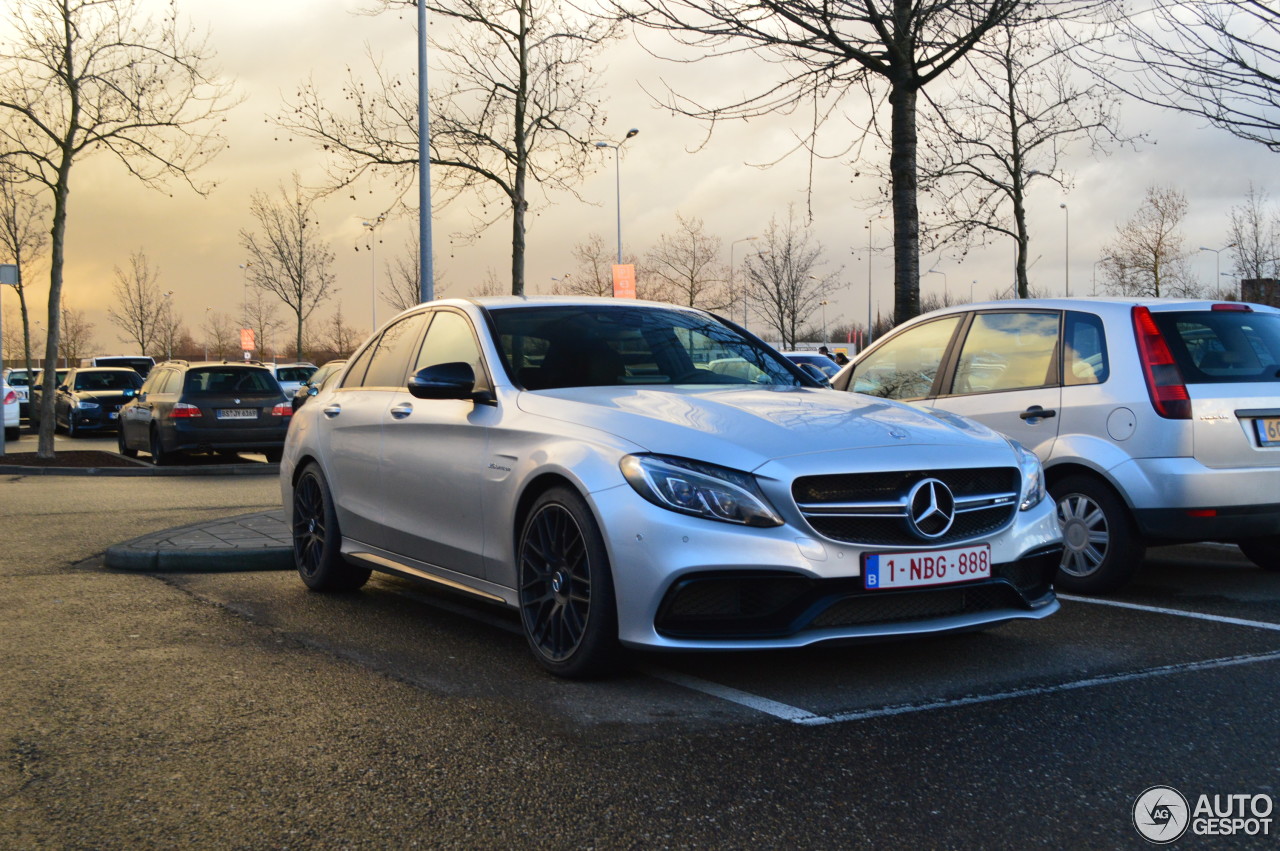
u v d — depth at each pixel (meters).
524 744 3.24
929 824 2.65
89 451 16.98
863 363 7.11
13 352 63.81
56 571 6.55
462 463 4.54
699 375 4.91
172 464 15.16
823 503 3.62
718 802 2.79
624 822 2.67
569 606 3.95
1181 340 5.49
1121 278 34.28
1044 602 4.12
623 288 23.72
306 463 6.05
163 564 6.57
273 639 4.68
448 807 2.77
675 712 3.56
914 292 8.69
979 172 15.68
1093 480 5.60
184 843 2.56
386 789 2.89
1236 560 6.80
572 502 3.86
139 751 3.19
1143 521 5.38
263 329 63.00
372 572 6.61
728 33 8.40
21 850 2.52
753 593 3.62
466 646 4.55
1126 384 5.48
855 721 3.46
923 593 3.75
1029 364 6.00
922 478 3.75
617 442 3.82
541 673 4.09
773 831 2.61
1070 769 3.02
